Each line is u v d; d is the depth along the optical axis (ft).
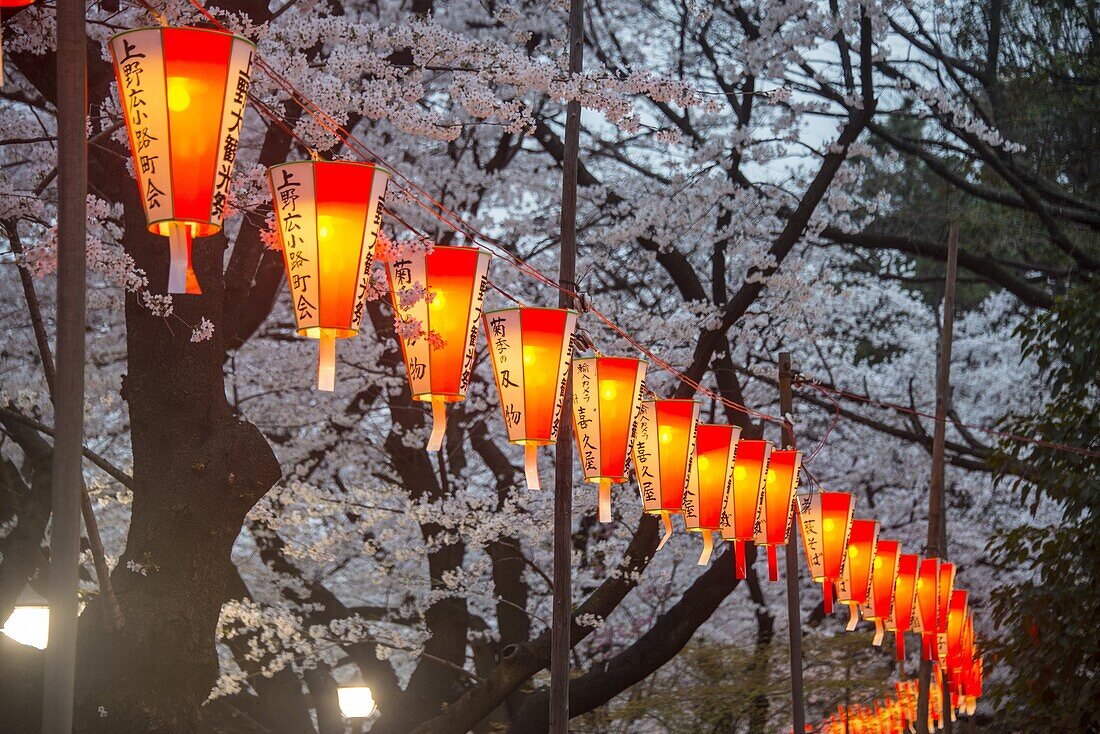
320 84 21.27
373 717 53.36
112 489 39.60
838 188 45.85
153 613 21.17
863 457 60.23
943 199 53.42
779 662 53.72
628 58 49.37
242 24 23.11
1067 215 51.85
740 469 26.71
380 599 53.16
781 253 39.19
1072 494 33.55
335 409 42.88
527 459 19.88
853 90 42.88
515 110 24.75
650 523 36.83
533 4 45.21
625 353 42.73
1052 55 51.44
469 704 35.45
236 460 22.62
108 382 39.19
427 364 18.15
